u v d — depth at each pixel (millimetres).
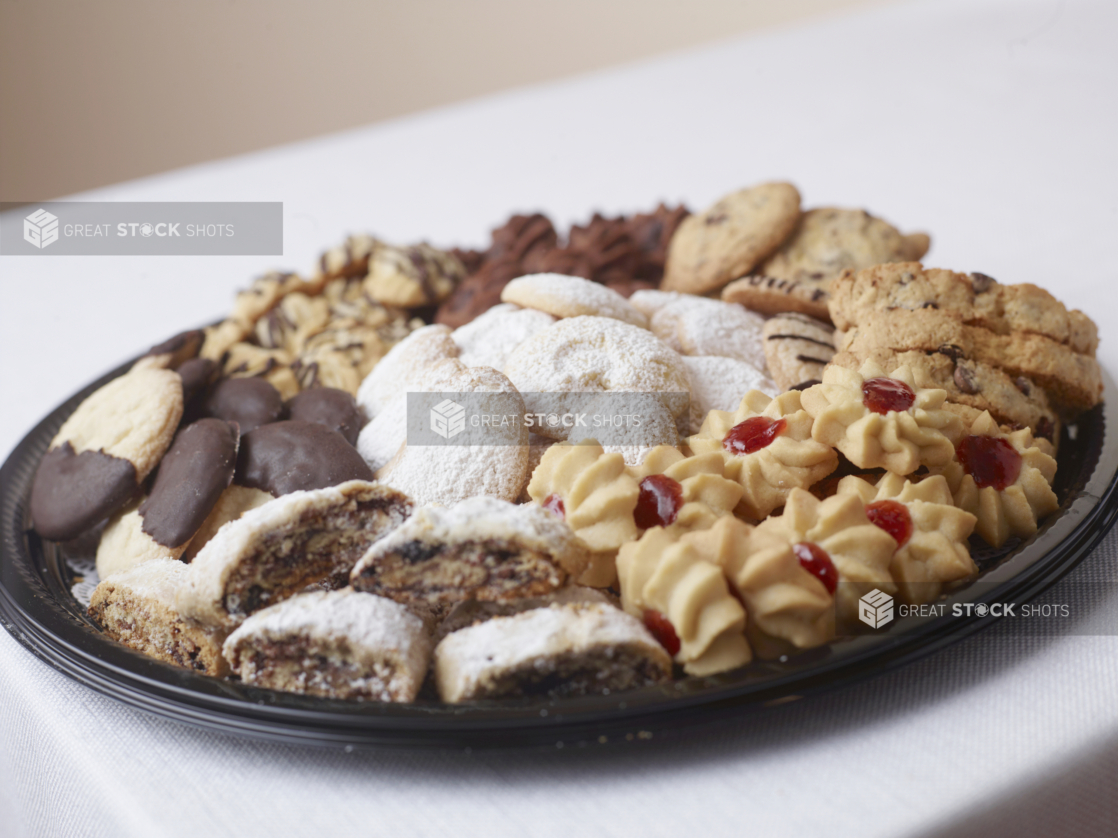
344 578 410
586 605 380
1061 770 358
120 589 420
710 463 424
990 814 349
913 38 1247
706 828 344
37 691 409
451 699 371
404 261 628
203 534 464
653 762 362
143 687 383
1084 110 921
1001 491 430
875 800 348
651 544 396
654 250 636
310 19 1113
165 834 356
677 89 1192
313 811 357
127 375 530
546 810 352
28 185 974
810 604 377
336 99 1156
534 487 435
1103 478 442
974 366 461
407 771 365
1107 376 510
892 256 586
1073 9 1230
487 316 538
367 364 573
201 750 378
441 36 1219
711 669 374
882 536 396
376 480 465
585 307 510
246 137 1096
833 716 371
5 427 617
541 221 666
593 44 1361
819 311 541
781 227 590
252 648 382
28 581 451
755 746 364
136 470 478
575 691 374
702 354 522
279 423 485
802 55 1257
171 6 1015
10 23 938
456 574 385
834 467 429
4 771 428
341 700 366
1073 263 649
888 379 436
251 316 621
